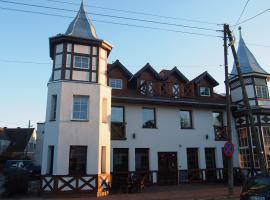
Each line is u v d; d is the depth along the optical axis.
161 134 20.77
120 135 19.56
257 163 21.02
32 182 23.53
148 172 19.67
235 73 24.09
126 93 20.70
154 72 22.27
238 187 18.30
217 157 21.94
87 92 16.91
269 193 8.34
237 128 23.38
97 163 16.02
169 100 20.73
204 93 24.06
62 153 15.57
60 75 16.91
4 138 47.38
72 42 17.50
